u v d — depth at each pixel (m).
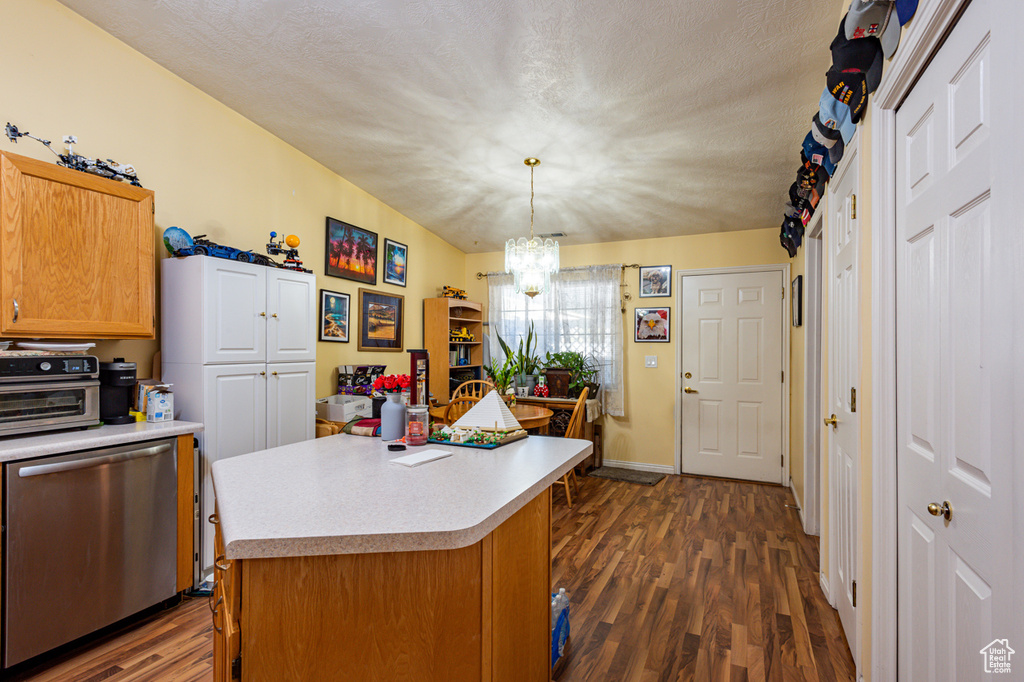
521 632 1.45
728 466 4.65
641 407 4.97
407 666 1.13
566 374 4.71
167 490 2.26
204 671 1.82
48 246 2.05
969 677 0.99
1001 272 0.86
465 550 1.16
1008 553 0.83
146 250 2.39
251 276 2.73
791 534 3.21
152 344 2.62
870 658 1.58
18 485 1.78
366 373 4.01
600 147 3.16
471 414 2.11
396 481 1.41
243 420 2.67
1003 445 0.85
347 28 2.21
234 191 3.01
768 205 3.96
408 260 4.70
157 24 2.31
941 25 1.08
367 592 1.12
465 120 2.92
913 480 1.31
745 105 2.61
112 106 2.42
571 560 2.80
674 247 4.87
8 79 2.07
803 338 3.46
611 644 2.00
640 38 2.13
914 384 1.31
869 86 1.51
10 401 1.91
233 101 2.92
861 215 1.70
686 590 2.45
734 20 1.99
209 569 2.48
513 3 1.98
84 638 2.03
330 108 2.92
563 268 5.26
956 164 1.06
